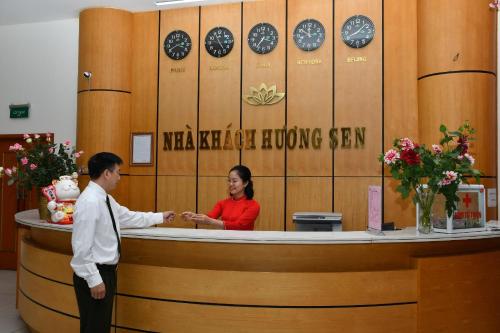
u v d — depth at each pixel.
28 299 3.37
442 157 2.71
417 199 2.74
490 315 2.84
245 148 5.00
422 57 4.35
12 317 4.04
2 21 6.02
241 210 3.38
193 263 2.67
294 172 4.85
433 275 2.60
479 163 4.02
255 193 4.93
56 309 2.99
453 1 4.11
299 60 4.89
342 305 2.47
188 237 2.52
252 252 2.60
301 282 2.46
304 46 4.86
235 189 3.38
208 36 5.17
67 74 5.90
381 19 4.68
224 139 5.07
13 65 6.13
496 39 4.29
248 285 2.47
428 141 4.23
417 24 4.50
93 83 5.23
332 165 4.75
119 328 2.70
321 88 4.82
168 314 2.57
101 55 5.23
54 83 5.95
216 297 2.50
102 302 2.33
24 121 6.04
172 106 5.27
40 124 5.97
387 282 2.52
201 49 5.20
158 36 5.36
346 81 4.75
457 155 2.68
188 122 5.20
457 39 4.09
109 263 2.39
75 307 2.87
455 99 4.07
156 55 5.35
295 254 2.59
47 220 3.37
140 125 5.36
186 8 5.28
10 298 4.68
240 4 5.10
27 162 3.59
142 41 5.40
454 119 4.07
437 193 2.73
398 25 4.62
